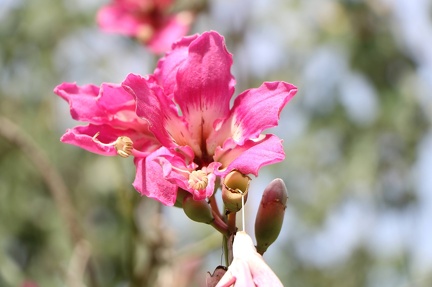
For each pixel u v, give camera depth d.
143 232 5.38
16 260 7.66
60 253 7.53
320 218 8.18
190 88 3.36
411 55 8.12
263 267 3.02
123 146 3.23
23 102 7.91
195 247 5.57
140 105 3.22
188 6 6.71
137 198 5.29
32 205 7.79
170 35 6.32
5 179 7.79
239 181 3.16
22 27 7.98
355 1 8.03
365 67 8.04
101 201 7.62
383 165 8.08
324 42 8.03
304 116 8.17
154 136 3.38
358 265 8.51
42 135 7.77
